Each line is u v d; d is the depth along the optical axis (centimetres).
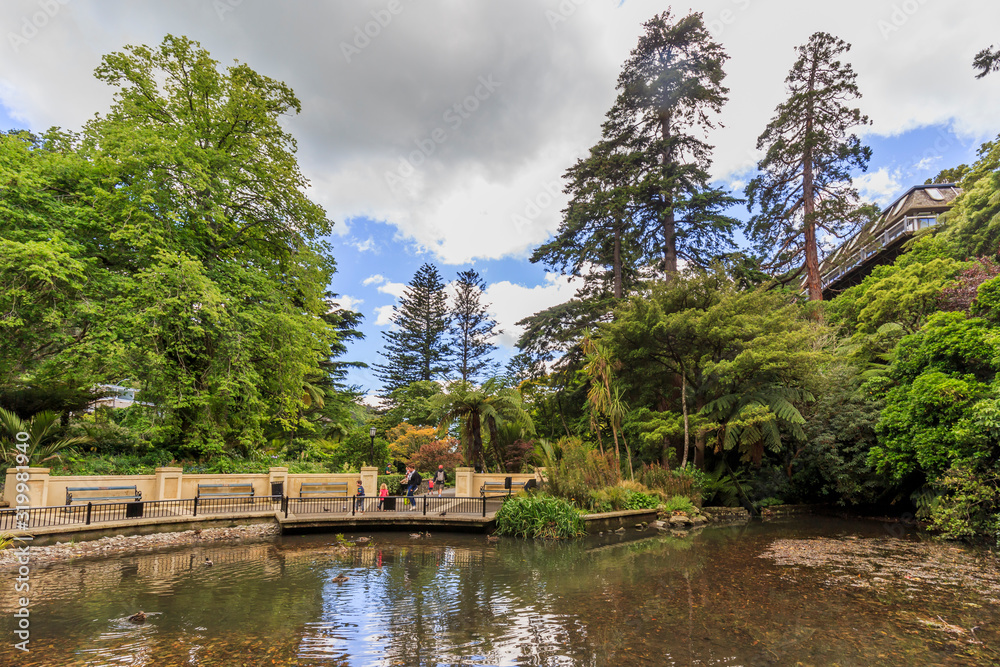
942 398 1326
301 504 1488
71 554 985
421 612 696
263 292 1877
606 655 558
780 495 2147
